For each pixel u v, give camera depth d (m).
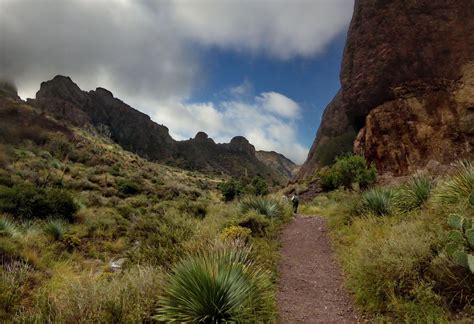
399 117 33.19
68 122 92.88
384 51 36.66
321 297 5.86
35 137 56.94
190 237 7.52
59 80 179.00
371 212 9.46
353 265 6.23
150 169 69.75
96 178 39.31
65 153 53.56
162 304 4.38
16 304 5.55
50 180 31.84
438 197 7.16
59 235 13.60
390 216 8.74
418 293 4.43
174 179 68.75
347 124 68.75
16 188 20.38
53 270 8.79
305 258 8.30
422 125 31.17
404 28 35.97
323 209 17.39
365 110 38.34
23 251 8.86
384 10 38.38
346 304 5.46
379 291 5.00
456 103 29.94
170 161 177.88
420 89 33.19
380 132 34.03
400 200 9.02
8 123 57.91
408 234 5.84
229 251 5.72
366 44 39.00
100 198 29.20
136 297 4.49
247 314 4.18
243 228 8.52
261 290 4.97
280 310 5.21
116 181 40.97
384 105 35.06
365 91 37.78
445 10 34.19
